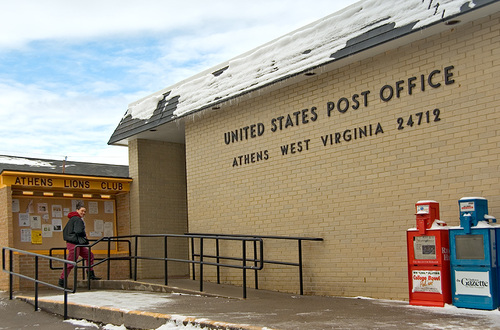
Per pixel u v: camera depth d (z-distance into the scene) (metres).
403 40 9.83
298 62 11.49
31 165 18.62
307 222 11.72
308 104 11.81
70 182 15.50
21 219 15.09
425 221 8.70
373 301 9.77
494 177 8.83
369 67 10.69
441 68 9.56
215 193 14.03
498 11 8.77
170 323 8.09
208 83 14.20
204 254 14.33
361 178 10.73
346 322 7.32
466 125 9.20
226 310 8.77
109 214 16.86
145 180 16.70
